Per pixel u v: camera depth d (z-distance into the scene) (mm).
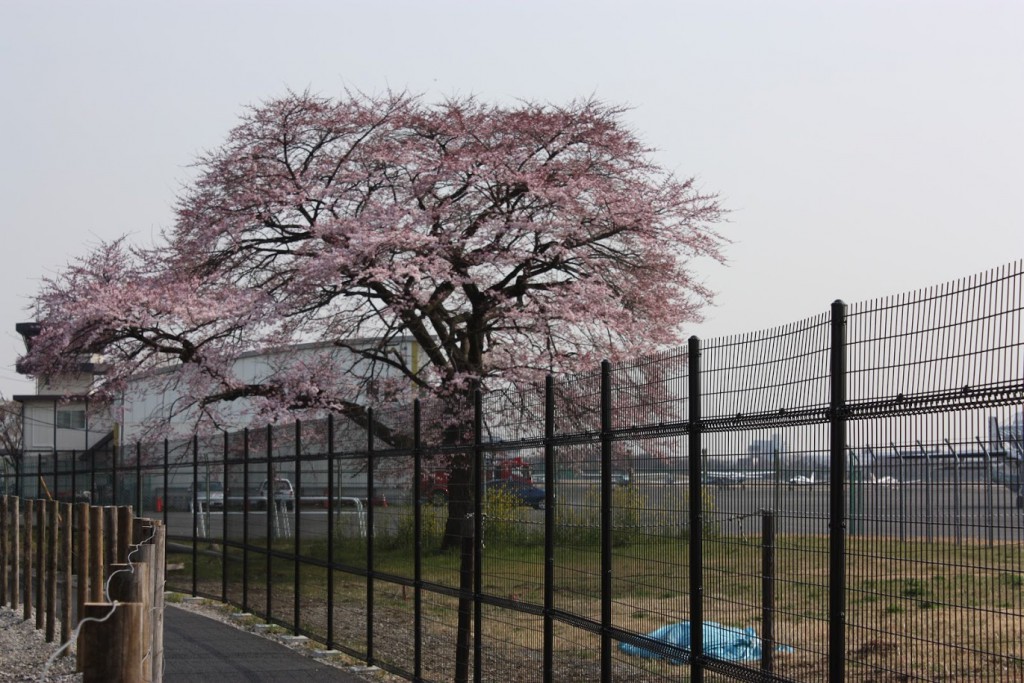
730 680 5836
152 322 20500
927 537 4180
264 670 10289
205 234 21656
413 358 27078
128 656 3986
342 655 11273
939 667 4094
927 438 4215
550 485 7621
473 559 8688
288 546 13617
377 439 11344
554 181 21562
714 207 21844
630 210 20688
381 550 10625
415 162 21562
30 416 48438
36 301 22359
